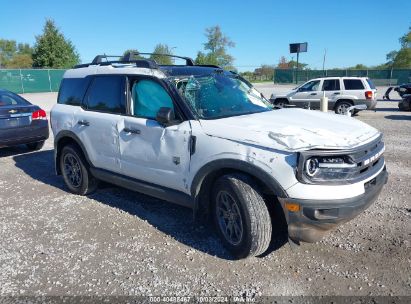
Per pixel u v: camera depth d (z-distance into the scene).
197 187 3.71
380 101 21.55
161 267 3.49
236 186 3.35
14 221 4.63
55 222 4.57
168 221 4.51
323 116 4.08
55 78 39.84
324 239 3.87
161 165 4.05
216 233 4.12
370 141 3.38
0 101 8.04
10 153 8.77
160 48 63.72
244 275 3.32
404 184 5.58
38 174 6.80
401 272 3.26
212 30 74.00
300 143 3.09
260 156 3.19
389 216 4.40
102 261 3.62
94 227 4.39
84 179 5.34
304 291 3.06
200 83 4.26
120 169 4.65
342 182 3.05
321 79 15.50
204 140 3.58
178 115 3.89
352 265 3.40
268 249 3.73
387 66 79.44
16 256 3.76
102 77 4.96
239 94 4.48
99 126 4.79
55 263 3.61
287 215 3.13
